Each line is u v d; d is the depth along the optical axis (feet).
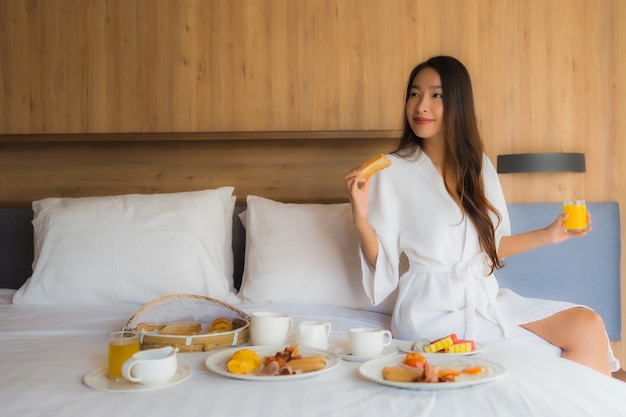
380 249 7.22
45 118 10.37
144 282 8.38
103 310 7.85
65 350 5.52
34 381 4.40
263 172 10.14
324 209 8.75
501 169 9.57
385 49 10.04
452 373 4.36
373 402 3.93
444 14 10.01
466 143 7.22
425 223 7.09
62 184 10.35
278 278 8.34
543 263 9.54
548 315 6.84
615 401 4.20
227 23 10.19
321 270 8.29
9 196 10.38
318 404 3.89
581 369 4.85
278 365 4.52
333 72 10.10
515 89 10.03
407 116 7.45
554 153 9.25
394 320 7.14
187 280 8.43
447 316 6.79
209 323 6.31
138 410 3.75
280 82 10.16
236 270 9.66
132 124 10.30
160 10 10.24
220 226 9.15
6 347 5.69
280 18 10.14
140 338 5.44
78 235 8.60
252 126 10.19
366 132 9.63
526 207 9.70
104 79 10.31
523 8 10.00
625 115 9.95
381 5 10.03
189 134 9.80
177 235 8.61
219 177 10.18
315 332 5.47
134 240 8.54
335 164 10.05
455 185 7.21
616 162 9.96
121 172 10.28
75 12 10.33
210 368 4.61
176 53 10.24
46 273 8.42
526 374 4.63
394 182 7.30
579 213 7.07
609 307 9.51
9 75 10.40
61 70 10.36
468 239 7.01
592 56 9.98
